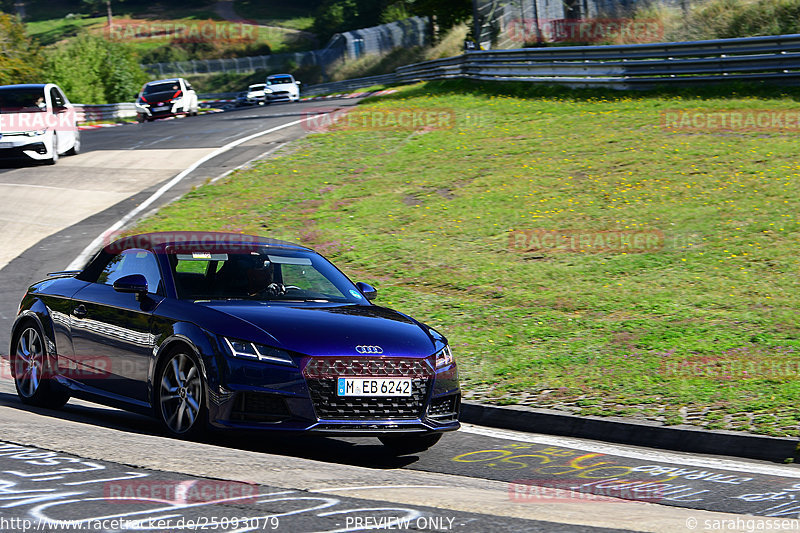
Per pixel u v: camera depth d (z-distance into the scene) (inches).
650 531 606.9
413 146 3265.3
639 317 1628.9
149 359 919.7
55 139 3533.5
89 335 1014.4
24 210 2751.0
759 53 3395.7
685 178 2500.0
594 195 2469.2
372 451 979.3
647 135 2987.2
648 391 1219.9
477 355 1445.6
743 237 2050.9
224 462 746.2
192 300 935.0
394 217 2475.4
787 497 807.1
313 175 2994.6
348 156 3221.0
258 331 853.8
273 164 3196.4
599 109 3484.3
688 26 4397.1
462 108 3880.4
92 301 1023.6
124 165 3435.0
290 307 934.4
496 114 3666.3
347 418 844.0
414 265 2068.2
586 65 3853.3
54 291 1103.6
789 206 2197.3
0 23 7795.3
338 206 2620.6
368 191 2753.4
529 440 1073.5
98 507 576.1
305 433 820.6
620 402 1175.0
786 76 3339.1
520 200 2507.4
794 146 2657.5
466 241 2230.6
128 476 673.0
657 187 2459.4
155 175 3213.6
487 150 3090.6
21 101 3567.9
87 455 743.1
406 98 4394.7
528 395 1227.9
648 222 2219.5
